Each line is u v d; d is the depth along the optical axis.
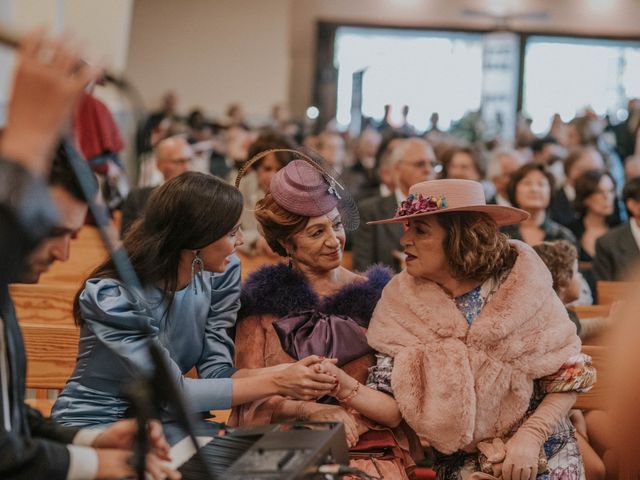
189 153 7.28
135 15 21.25
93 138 5.72
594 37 22.61
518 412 3.38
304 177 3.62
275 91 21.48
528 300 3.39
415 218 3.48
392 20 22.66
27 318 4.44
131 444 2.63
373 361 3.62
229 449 2.71
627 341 1.74
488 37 22.67
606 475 4.16
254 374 3.46
